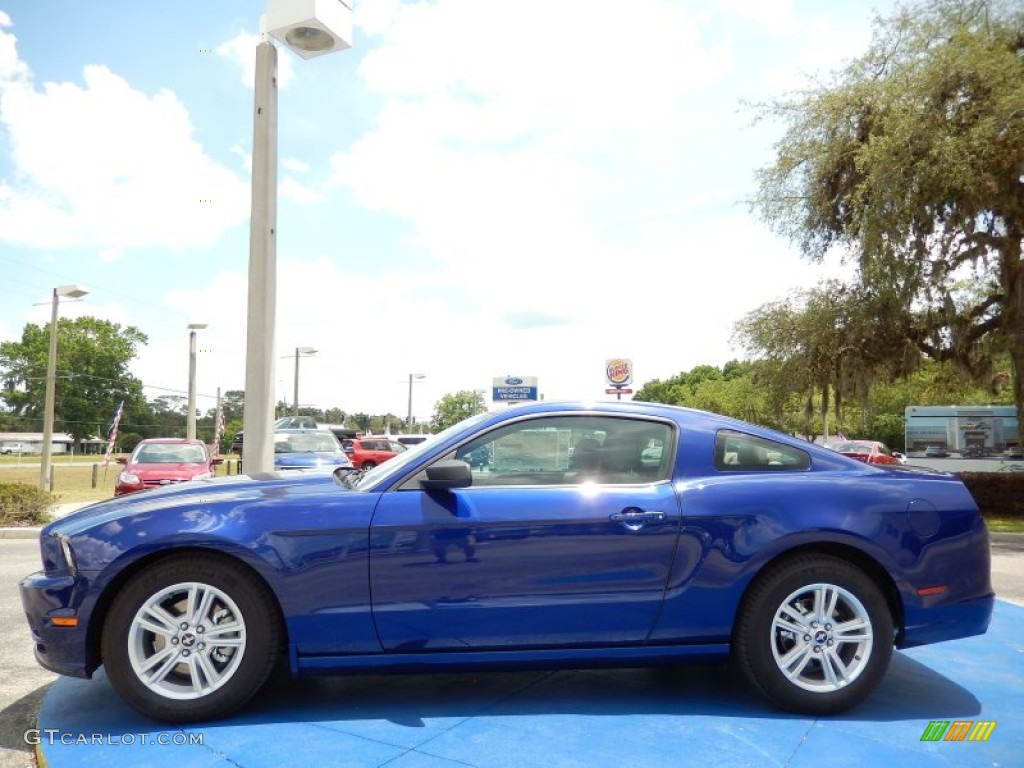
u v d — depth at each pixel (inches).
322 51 401.1
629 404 172.9
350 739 141.0
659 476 163.6
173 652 149.5
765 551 155.7
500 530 153.4
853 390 719.1
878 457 1050.1
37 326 3585.1
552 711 156.3
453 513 153.6
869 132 640.4
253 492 162.7
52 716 155.2
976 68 566.3
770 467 167.9
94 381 3592.5
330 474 194.5
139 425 3715.6
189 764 131.0
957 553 161.6
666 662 157.9
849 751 136.9
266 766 129.9
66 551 150.5
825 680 155.7
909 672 185.2
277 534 150.3
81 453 3786.9
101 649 150.4
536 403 172.6
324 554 150.5
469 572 152.2
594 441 167.0
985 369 731.4
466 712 155.7
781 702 154.9
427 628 151.7
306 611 149.6
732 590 155.6
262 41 421.1
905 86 599.8
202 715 148.8
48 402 908.6
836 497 160.4
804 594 157.3
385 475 163.9
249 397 413.1
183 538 148.7
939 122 575.8
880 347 696.4
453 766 129.8
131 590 148.6
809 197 686.5
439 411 2650.1
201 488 172.1
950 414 1120.2
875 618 156.6
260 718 152.0
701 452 166.1
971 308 722.8
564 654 154.9
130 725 149.4
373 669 152.9
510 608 152.5
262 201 419.8
